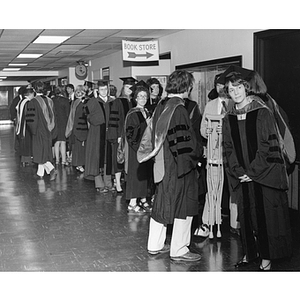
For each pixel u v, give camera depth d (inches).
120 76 502.9
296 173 216.2
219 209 191.8
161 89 262.1
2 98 1155.3
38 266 164.9
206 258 170.4
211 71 311.4
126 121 225.3
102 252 179.2
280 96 236.2
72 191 297.3
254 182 152.3
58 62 637.9
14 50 484.1
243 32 266.1
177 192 163.6
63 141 407.5
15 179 343.9
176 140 159.0
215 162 187.5
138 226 215.2
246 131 149.0
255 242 161.6
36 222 223.9
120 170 285.4
